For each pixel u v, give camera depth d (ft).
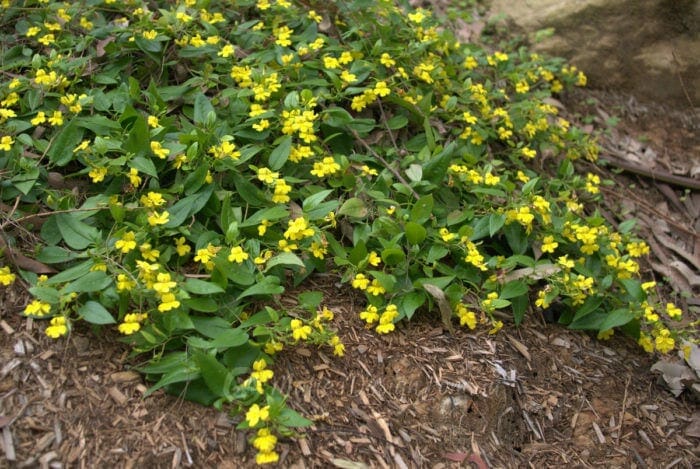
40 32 2.38
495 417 1.97
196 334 1.82
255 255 1.96
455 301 2.06
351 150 2.40
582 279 2.13
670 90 3.31
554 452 1.98
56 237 1.96
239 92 2.23
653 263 2.71
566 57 3.33
